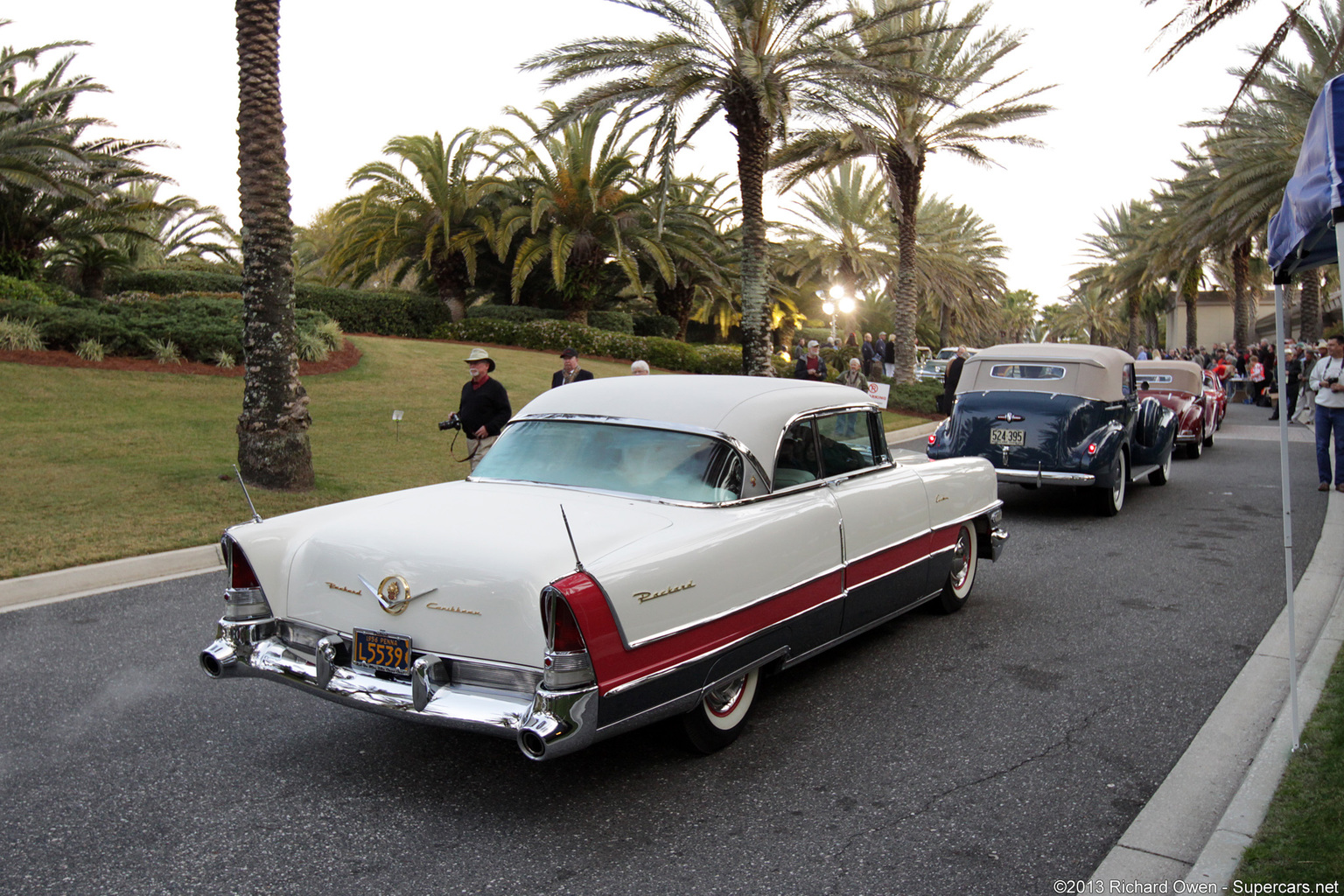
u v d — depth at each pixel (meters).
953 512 5.98
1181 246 35.31
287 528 4.12
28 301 16.22
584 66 16.92
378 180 28.98
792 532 4.36
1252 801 3.45
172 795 3.77
